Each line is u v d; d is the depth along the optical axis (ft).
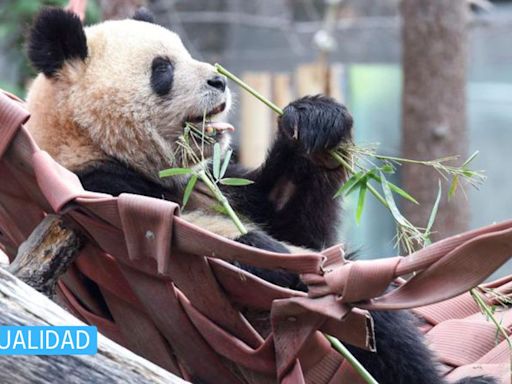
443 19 46.78
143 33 26.05
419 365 22.35
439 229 46.16
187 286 18.42
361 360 22.11
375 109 75.20
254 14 71.41
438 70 47.01
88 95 24.77
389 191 19.40
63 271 19.11
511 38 76.43
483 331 24.25
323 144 24.09
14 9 52.37
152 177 25.81
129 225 17.67
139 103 25.17
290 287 21.42
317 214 27.25
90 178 24.61
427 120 47.03
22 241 20.26
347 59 72.33
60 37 24.68
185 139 24.34
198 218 24.62
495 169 82.48
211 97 25.86
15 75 59.98
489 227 15.35
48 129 24.93
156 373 16.52
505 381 22.40
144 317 19.99
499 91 79.30
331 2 65.51
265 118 65.41
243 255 16.94
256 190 27.84
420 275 16.03
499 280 24.77
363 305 16.34
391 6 75.15
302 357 18.70
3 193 19.40
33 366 15.92
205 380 20.22
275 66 69.77
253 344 18.78
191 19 69.10
